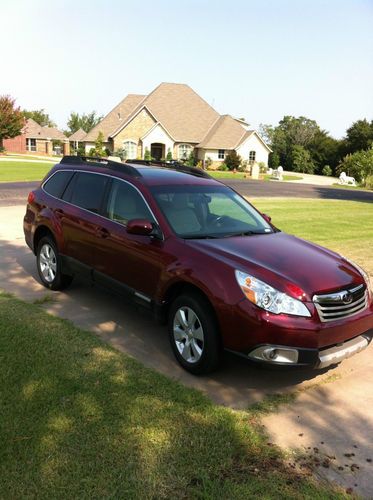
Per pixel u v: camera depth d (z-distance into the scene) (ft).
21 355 14.49
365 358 16.15
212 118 177.37
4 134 197.67
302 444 11.14
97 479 9.49
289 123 306.14
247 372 14.69
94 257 18.34
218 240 15.57
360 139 214.07
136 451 10.38
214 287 13.34
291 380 14.33
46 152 248.11
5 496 8.96
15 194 60.13
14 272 24.29
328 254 16.11
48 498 8.97
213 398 13.03
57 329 16.75
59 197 21.18
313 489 9.59
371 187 135.13
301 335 12.52
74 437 10.71
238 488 9.46
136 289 16.39
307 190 97.91
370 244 35.47
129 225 15.56
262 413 12.39
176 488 9.39
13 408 11.68
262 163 170.50
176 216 16.39
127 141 164.25
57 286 21.16
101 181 19.24
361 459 10.71
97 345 15.67
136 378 13.60
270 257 14.52
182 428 11.32
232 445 10.82
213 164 167.22
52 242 21.13
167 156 163.63
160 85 176.76
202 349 13.78
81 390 12.70
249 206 19.40
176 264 14.61
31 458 9.96
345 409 12.82
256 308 12.68
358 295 14.15
